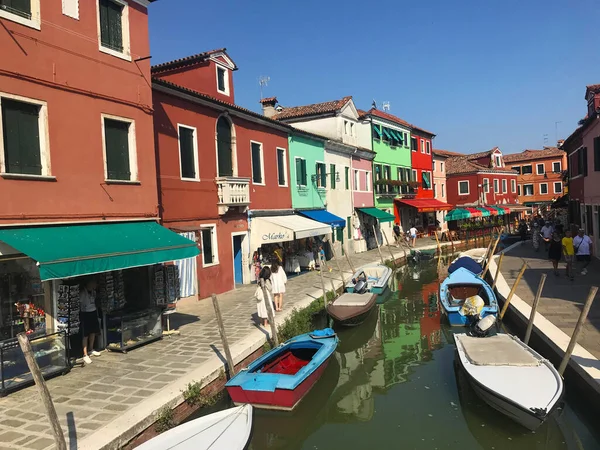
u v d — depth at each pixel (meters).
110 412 6.41
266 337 10.29
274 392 7.53
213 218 15.11
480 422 7.66
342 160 27.06
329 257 24.70
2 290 7.86
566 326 9.84
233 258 16.22
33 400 6.87
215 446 5.76
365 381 9.80
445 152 52.53
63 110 9.05
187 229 12.63
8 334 7.91
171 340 10.02
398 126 35.69
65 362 7.96
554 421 7.49
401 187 35.81
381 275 19.00
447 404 8.39
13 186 8.09
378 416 8.09
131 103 10.65
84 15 9.55
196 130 14.38
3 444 5.54
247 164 17.44
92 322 8.77
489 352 8.41
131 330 9.39
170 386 7.33
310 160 23.05
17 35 8.23
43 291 8.45
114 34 10.40
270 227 17.33
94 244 8.47
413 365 10.53
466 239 34.72
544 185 55.75
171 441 5.89
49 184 8.72
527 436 7.16
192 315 12.38
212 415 6.50
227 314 12.43
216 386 8.12
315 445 7.28
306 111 27.34
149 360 8.67
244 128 17.31
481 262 21.70
